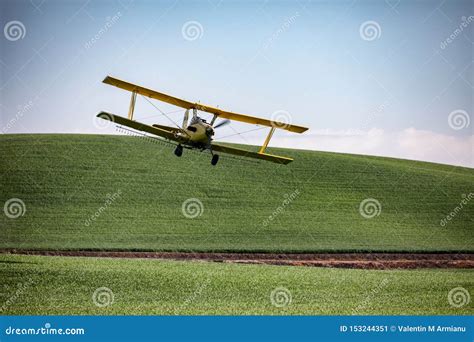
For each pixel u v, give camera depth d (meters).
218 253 52.56
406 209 72.06
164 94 30.05
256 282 34.03
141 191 71.94
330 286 33.75
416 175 83.75
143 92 30.05
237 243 56.62
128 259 47.34
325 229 63.47
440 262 51.31
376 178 81.56
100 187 72.00
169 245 54.44
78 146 83.06
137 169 77.75
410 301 30.97
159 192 72.12
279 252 53.56
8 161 76.50
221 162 82.69
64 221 61.59
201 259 49.66
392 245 57.75
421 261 51.50
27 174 73.44
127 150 83.19
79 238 55.62
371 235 61.78
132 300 29.31
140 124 29.08
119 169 77.25
